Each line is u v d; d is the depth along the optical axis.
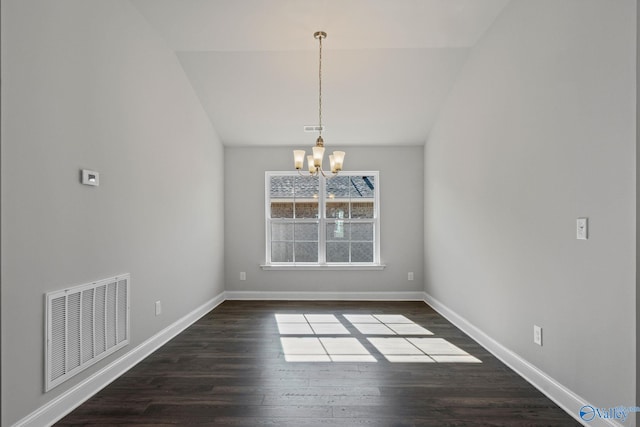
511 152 2.94
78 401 2.35
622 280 1.88
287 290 5.54
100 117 2.62
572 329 2.23
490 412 2.25
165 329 3.60
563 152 2.31
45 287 2.12
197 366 2.96
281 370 2.88
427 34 3.50
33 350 2.03
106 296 2.65
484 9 3.09
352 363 3.02
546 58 2.48
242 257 5.55
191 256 4.27
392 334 3.80
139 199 3.14
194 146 4.38
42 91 2.10
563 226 2.31
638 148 1.78
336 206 5.63
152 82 3.39
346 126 5.09
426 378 2.73
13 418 1.91
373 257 5.62
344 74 4.17
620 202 1.88
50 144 2.16
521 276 2.79
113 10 2.78
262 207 5.55
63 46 2.26
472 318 3.70
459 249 4.04
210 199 4.92
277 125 5.07
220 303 5.25
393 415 2.21
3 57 1.86
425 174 5.43
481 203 3.48
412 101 4.57
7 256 1.88
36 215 2.05
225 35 3.53
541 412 2.25
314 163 3.47
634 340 1.81
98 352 2.56
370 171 5.56
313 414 2.22
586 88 2.11
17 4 1.94
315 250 5.63
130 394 2.49
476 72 3.62
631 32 1.81
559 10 2.34
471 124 3.73
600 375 2.02
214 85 4.31
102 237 2.63
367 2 3.01
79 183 2.40
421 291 5.51
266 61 3.98
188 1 2.99
